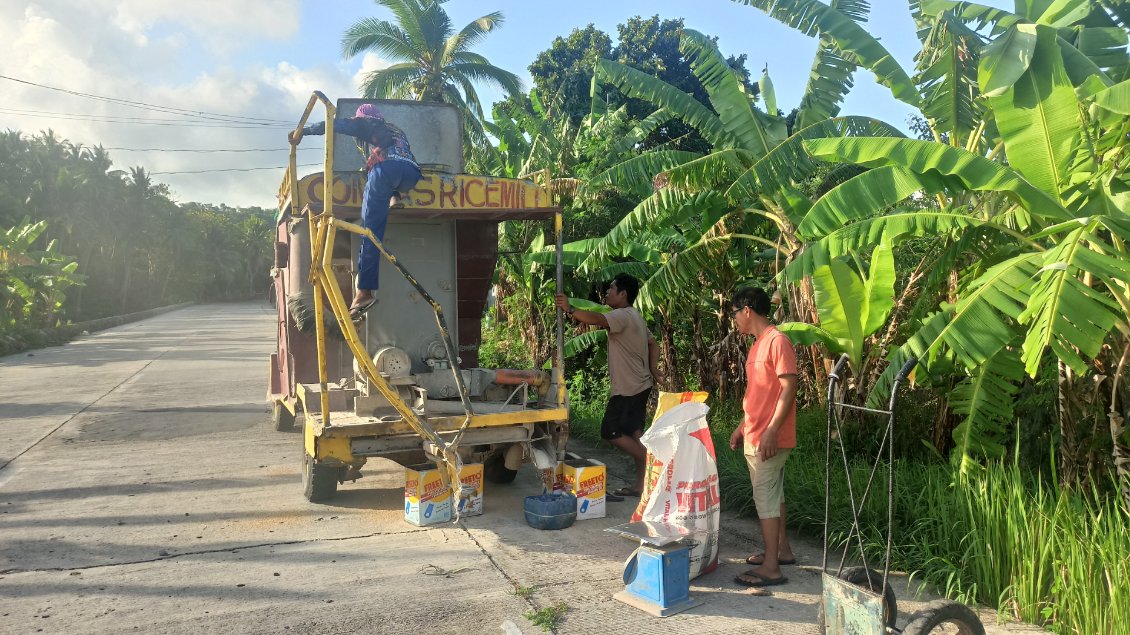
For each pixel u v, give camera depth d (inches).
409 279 202.8
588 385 424.8
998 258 230.4
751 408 177.9
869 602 125.0
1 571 186.1
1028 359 161.8
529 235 465.1
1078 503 177.9
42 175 2333.9
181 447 344.8
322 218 198.8
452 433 225.6
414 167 214.8
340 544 205.8
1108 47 227.6
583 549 201.6
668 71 1125.7
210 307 3511.3
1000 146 249.8
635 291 255.0
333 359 268.4
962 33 235.8
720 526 222.5
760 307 181.8
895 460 246.7
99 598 169.2
